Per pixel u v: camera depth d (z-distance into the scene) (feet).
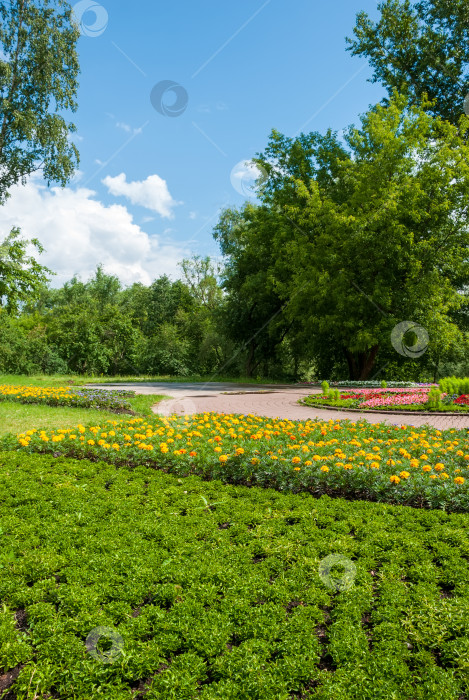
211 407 50.75
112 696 8.27
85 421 36.27
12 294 68.80
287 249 91.50
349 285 83.56
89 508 16.55
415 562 12.71
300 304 90.99
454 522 15.33
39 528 14.76
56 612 10.61
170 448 23.65
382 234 79.30
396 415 44.14
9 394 50.31
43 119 72.43
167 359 125.29
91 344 115.34
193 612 10.54
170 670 8.76
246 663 8.84
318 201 87.61
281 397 64.39
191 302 173.37
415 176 84.64
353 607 10.64
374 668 8.79
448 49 88.43
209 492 18.62
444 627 9.95
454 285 100.17
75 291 196.95
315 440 26.40
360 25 94.17
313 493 19.03
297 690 8.57
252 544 13.83
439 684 8.41
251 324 118.93
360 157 92.99
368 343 79.66
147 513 16.28
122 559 12.73
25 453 24.23
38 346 111.04
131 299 189.78
